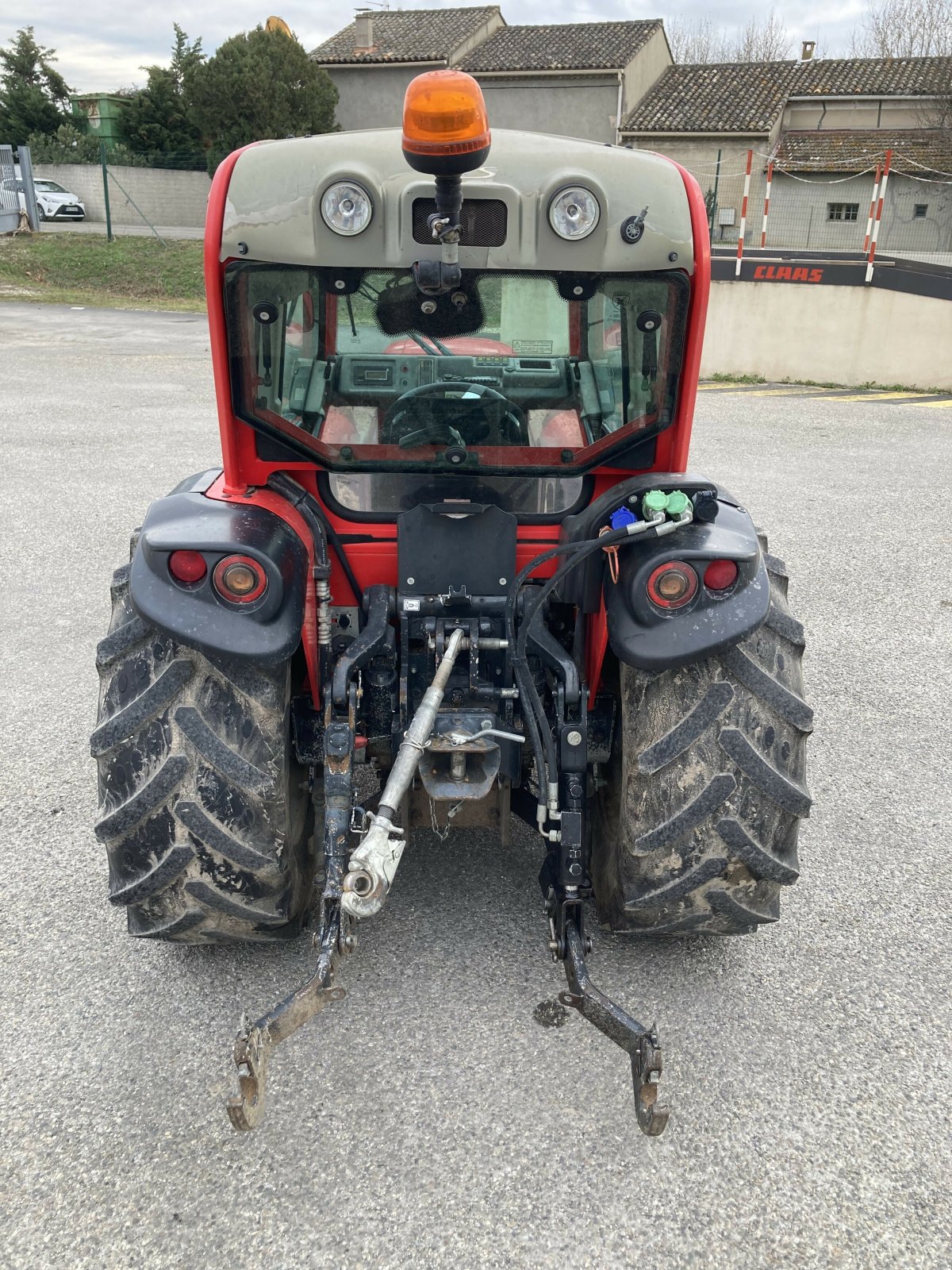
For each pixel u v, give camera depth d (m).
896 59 34.56
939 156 30.56
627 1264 1.91
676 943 2.82
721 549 2.15
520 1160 2.12
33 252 23.17
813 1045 2.47
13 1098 2.27
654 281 2.19
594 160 2.09
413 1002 2.57
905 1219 2.02
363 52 34.41
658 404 2.35
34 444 9.00
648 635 2.16
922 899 3.07
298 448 2.39
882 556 6.52
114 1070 2.36
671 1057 2.42
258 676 2.23
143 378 12.58
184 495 2.38
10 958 2.73
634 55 31.83
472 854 3.21
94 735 2.24
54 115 40.53
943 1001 2.64
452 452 2.43
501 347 2.30
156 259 23.02
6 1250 1.92
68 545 6.32
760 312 13.67
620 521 2.26
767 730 2.28
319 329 2.26
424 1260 1.91
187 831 2.23
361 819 2.38
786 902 3.04
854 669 4.81
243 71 29.89
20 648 4.82
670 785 2.27
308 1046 2.42
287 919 2.42
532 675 2.41
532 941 2.81
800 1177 2.10
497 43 34.28
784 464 9.09
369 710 2.47
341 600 2.62
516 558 2.46
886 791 3.71
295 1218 1.99
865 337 13.42
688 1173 2.11
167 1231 1.96
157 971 2.68
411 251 2.12
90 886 3.06
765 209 15.12
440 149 1.76
